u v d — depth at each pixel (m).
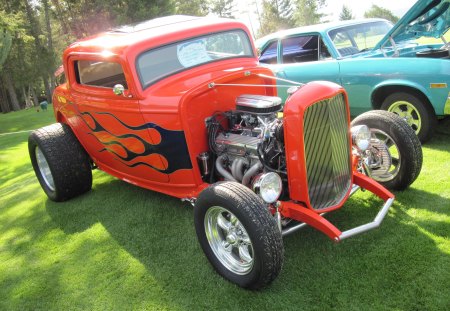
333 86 2.99
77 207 4.84
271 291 2.83
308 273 2.94
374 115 3.76
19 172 8.04
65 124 4.96
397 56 5.41
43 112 23.56
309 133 2.87
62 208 4.91
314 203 3.06
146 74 3.57
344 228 3.44
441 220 3.31
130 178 4.49
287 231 2.96
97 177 5.78
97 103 3.96
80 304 3.09
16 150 10.97
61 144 4.74
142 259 3.50
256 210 2.62
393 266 2.86
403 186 3.77
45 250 4.00
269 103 3.21
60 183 4.78
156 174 3.91
